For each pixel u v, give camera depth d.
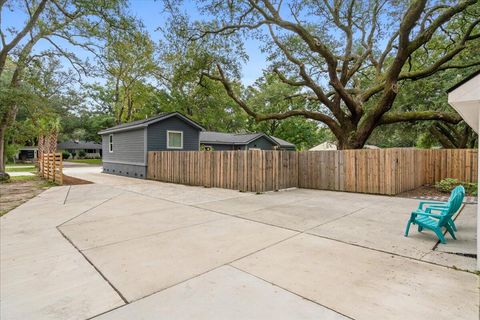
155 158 12.16
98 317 1.92
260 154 8.07
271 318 1.90
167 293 2.25
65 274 2.62
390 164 7.52
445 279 2.49
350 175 8.28
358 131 11.66
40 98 12.17
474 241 3.59
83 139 39.03
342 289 2.31
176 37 13.01
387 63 16.09
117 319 1.90
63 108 24.31
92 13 10.85
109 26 11.32
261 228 4.26
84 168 21.30
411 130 18.34
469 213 5.34
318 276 2.56
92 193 8.11
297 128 30.27
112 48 12.66
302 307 2.04
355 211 5.52
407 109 16.80
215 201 6.71
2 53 11.23
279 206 6.05
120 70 20.95
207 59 13.29
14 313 1.97
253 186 8.22
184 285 2.39
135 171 13.45
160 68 22.19
